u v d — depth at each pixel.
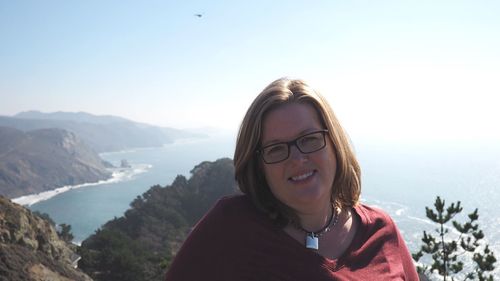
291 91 1.86
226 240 1.74
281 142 1.79
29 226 29.20
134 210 69.88
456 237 40.84
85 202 151.88
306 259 1.73
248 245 1.73
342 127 1.98
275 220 1.83
